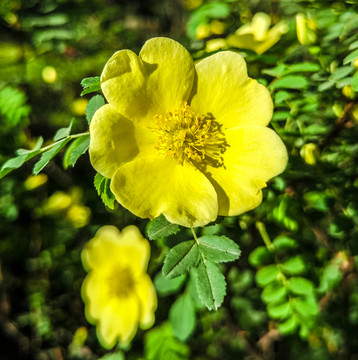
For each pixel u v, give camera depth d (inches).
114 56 4.3
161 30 12.1
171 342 6.3
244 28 6.7
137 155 4.4
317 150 5.5
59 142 4.7
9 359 11.0
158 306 7.4
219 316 7.9
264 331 8.3
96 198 9.8
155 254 7.1
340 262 6.6
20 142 9.5
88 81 4.5
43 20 9.0
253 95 4.4
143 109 4.4
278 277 5.5
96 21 10.0
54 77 9.2
